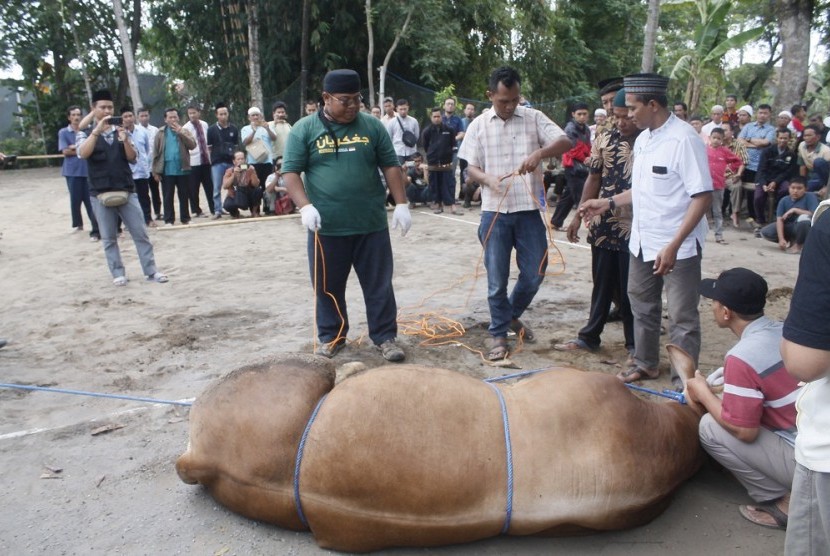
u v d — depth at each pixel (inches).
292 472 110.5
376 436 105.9
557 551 112.5
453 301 258.8
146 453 145.2
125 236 415.8
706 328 225.5
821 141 407.5
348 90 176.7
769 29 1019.3
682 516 121.7
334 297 198.2
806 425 79.0
